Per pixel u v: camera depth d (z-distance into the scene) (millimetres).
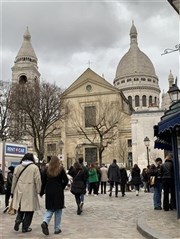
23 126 46250
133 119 55188
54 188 8688
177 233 8195
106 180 22688
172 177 12664
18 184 8906
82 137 59375
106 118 56625
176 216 11078
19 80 73938
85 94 60875
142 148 53875
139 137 54344
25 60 76562
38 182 8852
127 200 17750
